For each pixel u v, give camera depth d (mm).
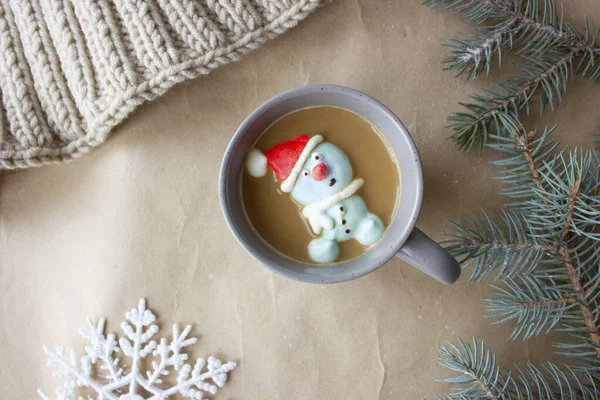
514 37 402
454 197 424
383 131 375
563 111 422
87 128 421
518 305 357
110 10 406
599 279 348
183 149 430
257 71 429
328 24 429
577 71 396
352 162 379
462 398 361
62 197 435
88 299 429
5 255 436
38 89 417
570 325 372
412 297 426
